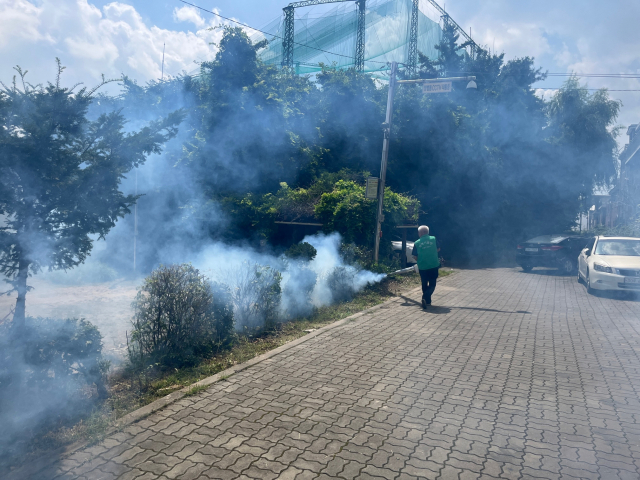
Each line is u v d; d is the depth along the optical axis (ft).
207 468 10.59
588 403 14.47
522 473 10.38
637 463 10.78
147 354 17.78
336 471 10.46
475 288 41.19
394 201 46.75
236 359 19.10
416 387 15.88
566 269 53.21
